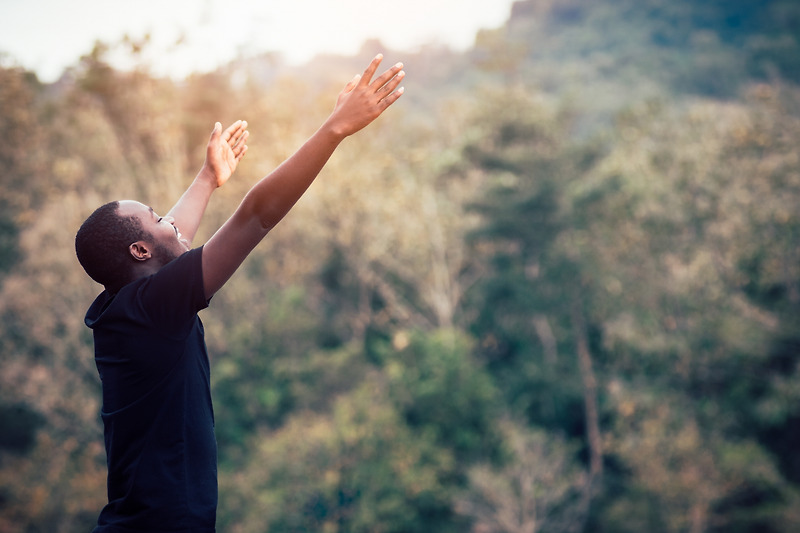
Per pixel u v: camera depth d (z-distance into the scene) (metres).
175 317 1.25
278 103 27.09
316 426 19.70
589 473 23.61
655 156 22.16
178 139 26.77
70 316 20.28
